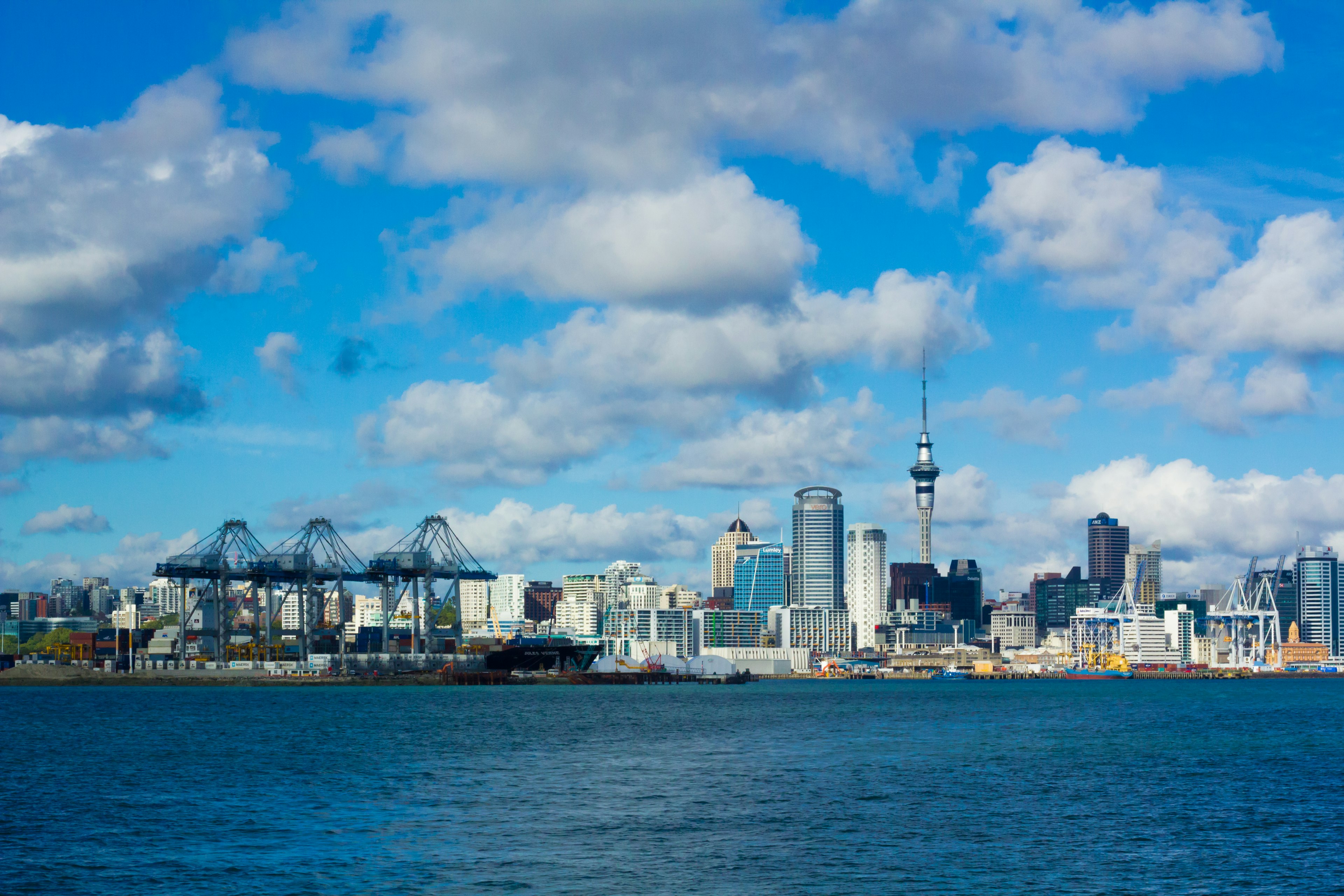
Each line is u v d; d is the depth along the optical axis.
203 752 164.88
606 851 90.94
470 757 159.88
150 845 92.75
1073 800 118.50
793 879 81.75
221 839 95.19
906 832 99.81
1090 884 80.81
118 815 107.19
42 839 95.00
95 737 188.88
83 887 79.19
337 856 88.62
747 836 97.06
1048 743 189.62
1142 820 106.44
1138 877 82.75
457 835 97.12
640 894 77.50
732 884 80.31
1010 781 134.50
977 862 87.44
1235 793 124.44
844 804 115.56
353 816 106.88
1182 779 137.62
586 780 134.00
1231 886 80.44
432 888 79.19
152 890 78.56
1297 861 88.38
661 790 125.62
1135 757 164.12
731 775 140.25
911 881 81.31
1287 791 126.44
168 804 113.75
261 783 129.50
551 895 77.19
